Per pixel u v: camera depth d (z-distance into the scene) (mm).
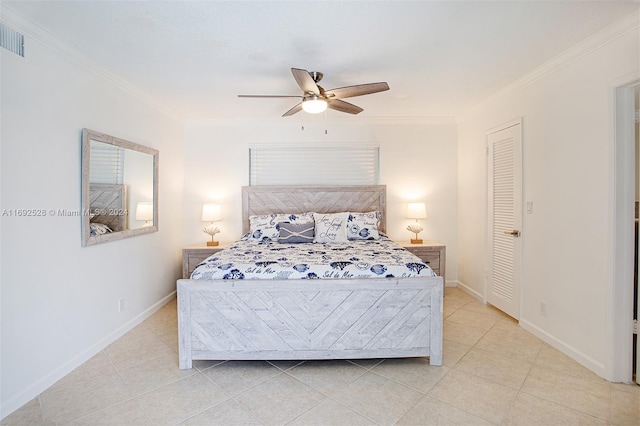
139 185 3148
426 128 4363
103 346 2598
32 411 1818
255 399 1942
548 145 2641
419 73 2742
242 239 3867
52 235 2111
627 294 2072
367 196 4285
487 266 3611
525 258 2953
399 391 2012
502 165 3301
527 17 1899
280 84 2988
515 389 2018
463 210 4184
